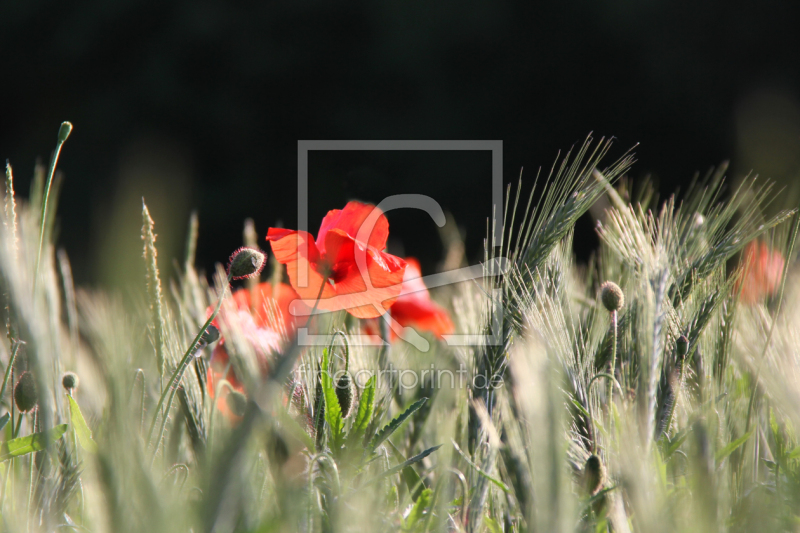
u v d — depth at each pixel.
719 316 1.68
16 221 1.55
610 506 1.55
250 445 1.44
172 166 1.42
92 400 1.68
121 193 1.42
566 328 1.67
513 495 1.59
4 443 1.55
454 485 1.62
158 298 1.61
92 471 1.47
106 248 1.42
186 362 1.58
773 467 1.60
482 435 1.64
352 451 1.57
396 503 1.59
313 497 1.53
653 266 1.65
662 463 1.55
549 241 1.67
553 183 1.69
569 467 1.57
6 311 1.56
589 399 1.62
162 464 1.57
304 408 1.60
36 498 1.56
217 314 1.59
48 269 1.61
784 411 1.63
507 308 1.65
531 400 1.47
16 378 1.59
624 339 1.67
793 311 1.68
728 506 1.55
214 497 1.43
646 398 1.58
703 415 1.58
